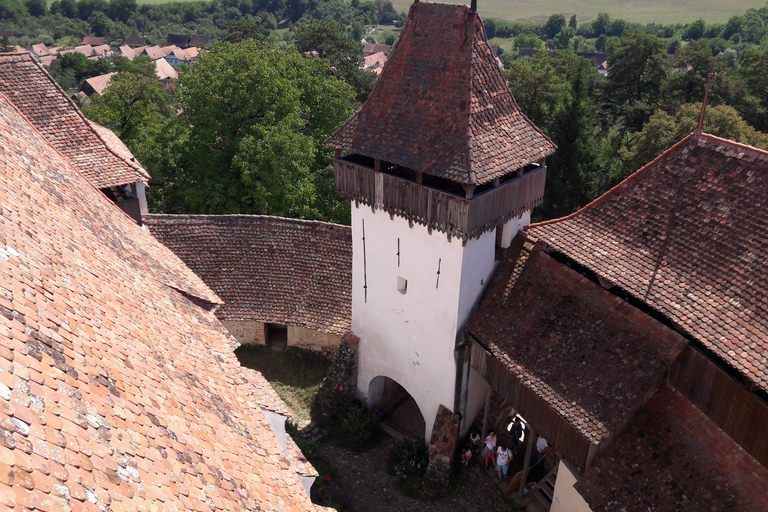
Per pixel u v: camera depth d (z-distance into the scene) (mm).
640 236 17594
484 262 19703
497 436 22828
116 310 11812
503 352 18625
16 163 13703
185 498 8352
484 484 21250
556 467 19719
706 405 15297
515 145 18469
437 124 18156
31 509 6031
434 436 21109
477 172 17047
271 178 35281
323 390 24641
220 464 9930
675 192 17438
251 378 15891
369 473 22188
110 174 24531
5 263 9461
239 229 28438
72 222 13930
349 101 52000
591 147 42781
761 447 13852
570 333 17906
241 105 36156
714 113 39562
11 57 24734
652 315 17516
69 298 10438
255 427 12625
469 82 17719
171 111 54438
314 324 26094
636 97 57344
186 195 37719
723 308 14992
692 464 15070
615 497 15625
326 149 42062
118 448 7980
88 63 112688
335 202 41031
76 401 8031
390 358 22719
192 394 11422
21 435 6668
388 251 20812
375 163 19656
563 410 16625
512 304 19391
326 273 26969
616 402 16188
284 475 11766
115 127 43844
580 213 19328
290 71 41250
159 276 16172
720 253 15828
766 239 15203
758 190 15859
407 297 20906
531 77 48375
